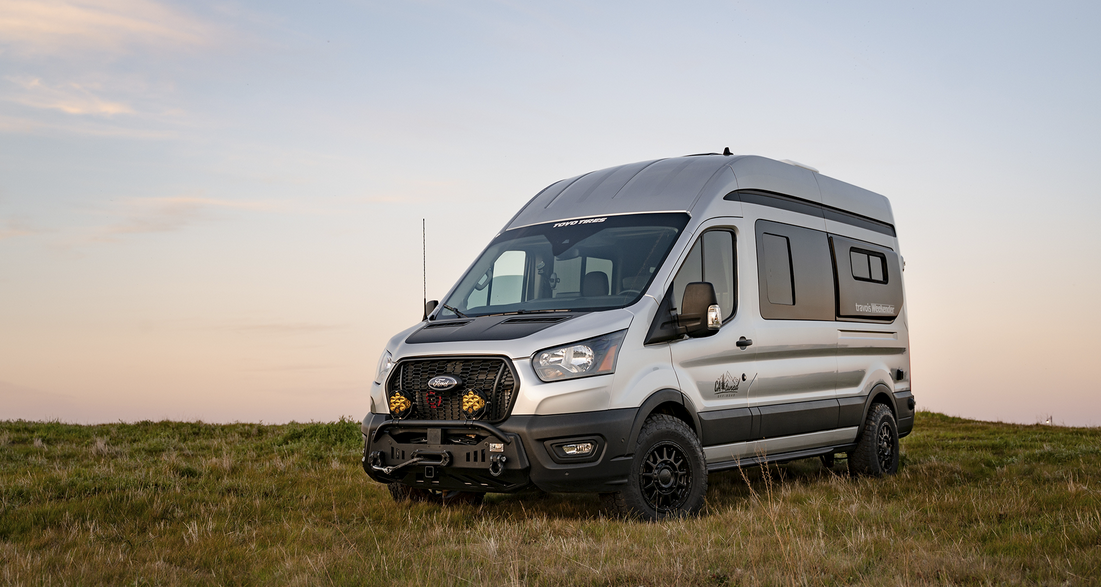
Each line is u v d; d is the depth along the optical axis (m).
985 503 6.72
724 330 7.35
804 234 8.78
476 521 6.59
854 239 9.74
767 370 7.85
